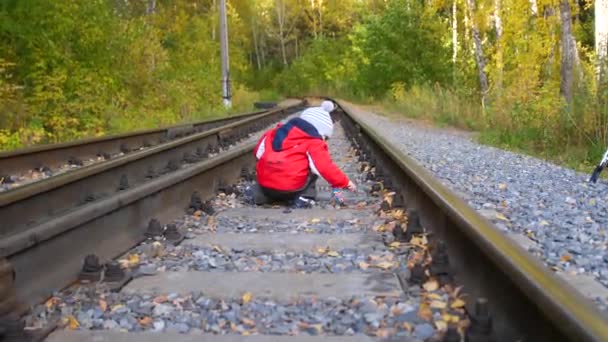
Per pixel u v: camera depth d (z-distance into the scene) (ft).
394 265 12.32
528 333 7.59
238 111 91.91
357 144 36.32
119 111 52.70
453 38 102.47
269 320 9.50
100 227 12.73
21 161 26.03
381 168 23.81
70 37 53.88
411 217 14.42
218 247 13.91
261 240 14.55
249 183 23.44
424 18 111.14
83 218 11.66
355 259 12.89
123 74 61.57
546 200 19.84
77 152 30.48
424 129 62.18
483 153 36.06
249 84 214.07
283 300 10.40
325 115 18.78
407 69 111.24
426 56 109.91
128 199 13.66
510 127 46.47
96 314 9.70
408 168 17.28
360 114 79.30
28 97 47.93
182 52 107.76
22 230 10.27
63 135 43.86
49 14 51.37
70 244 11.48
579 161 33.78
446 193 12.97
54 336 8.86
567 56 46.75
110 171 22.11
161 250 13.50
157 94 65.51
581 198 20.62
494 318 8.71
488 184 23.18
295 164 18.53
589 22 91.04
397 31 112.78
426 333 8.84
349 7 244.63
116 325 9.33
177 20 119.03
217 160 20.90
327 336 8.81
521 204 18.84
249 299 10.39
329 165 18.30
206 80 87.61
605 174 28.40
